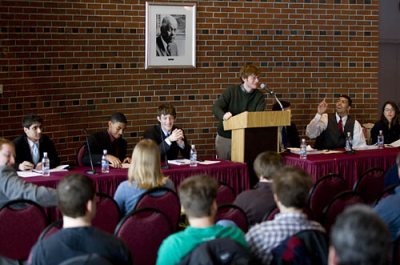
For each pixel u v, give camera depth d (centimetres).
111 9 809
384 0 1038
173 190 460
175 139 642
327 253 292
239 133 661
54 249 282
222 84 888
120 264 287
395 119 843
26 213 432
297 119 928
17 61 732
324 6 924
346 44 940
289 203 309
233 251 273
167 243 293
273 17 903
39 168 594
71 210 293
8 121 725
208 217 300
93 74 802
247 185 646
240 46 891
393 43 1051
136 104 839
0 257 450
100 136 656
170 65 855
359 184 569
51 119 767
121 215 458
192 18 861
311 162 680
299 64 922
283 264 291
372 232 187
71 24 779
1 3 716
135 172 453
